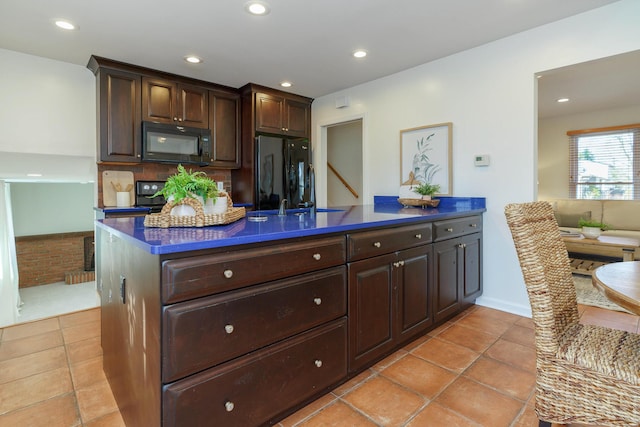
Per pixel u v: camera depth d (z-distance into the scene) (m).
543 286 1.21
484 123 2.92
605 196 5.27
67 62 3.28
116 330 1.62
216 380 1.22
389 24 2.54
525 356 2.09
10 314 4.10
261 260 1.36
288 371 1.46
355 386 1.79
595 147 5.34
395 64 3.34
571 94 4.28
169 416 1.12
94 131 3.45
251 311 1.33
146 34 2.68
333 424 1.50
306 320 1.53
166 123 3.56
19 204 6.08
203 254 1.21
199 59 3.19
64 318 2.79
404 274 2.12
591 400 1.10
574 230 4.62
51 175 3.55
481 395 1.70
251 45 2.89
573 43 2.44
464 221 2.69
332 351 1.66
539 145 5.88
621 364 1.08
